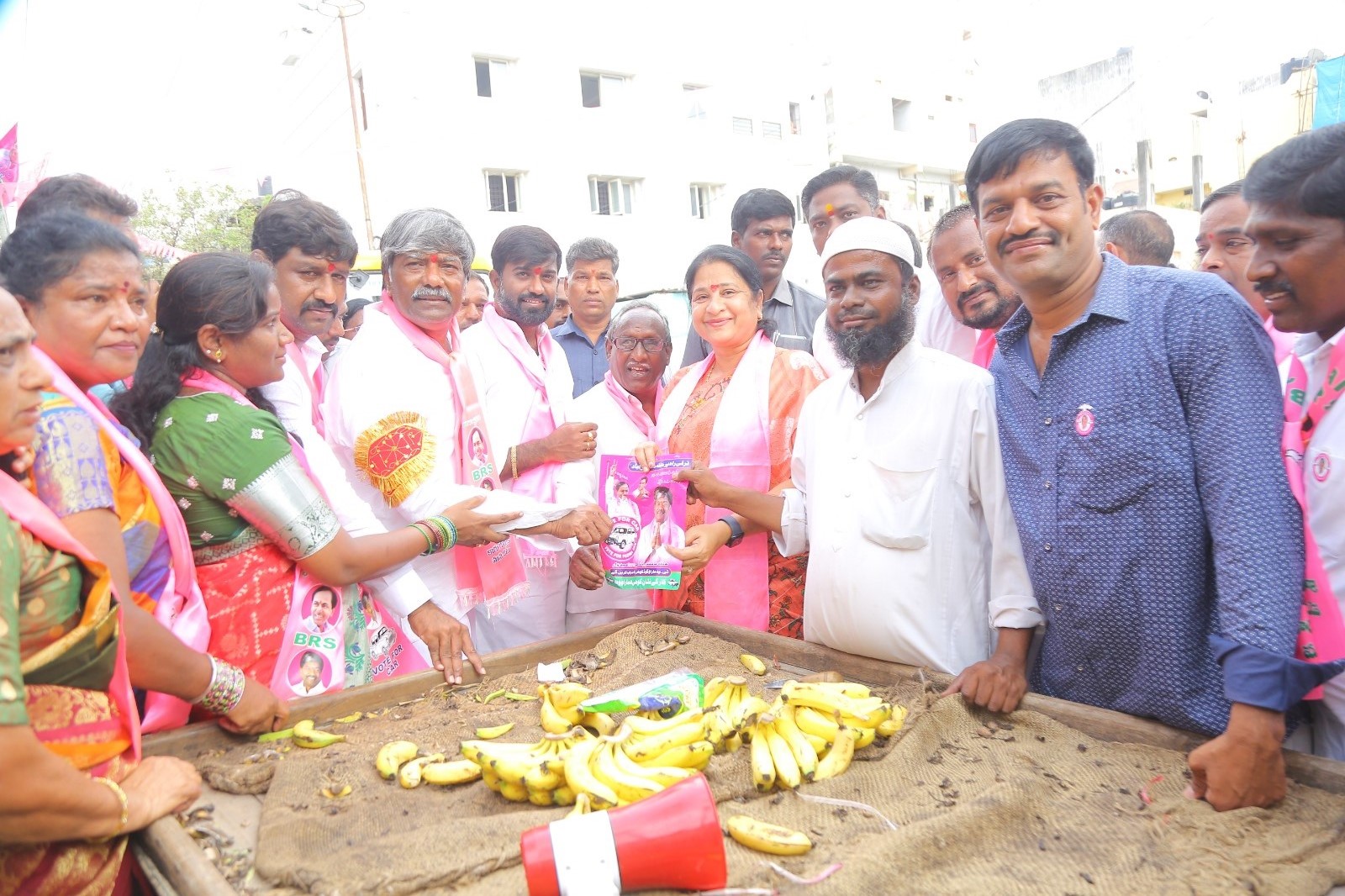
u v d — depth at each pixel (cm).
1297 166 170
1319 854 146
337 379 292
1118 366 190
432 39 1544
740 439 312
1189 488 184
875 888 138
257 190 1827
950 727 199
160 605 207
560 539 330
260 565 228
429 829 162
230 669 209
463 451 301
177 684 199
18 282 190
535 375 367
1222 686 186
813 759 179
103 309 193
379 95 1524
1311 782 165
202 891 146
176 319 225
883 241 244
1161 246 414
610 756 175
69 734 163
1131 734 190
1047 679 220
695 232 1872
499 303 396
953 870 146
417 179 1535
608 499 294
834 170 430
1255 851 148
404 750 199
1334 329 181
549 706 219
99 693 170
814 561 255
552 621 353
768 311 440
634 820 138
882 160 2233
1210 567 187
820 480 258
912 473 238
